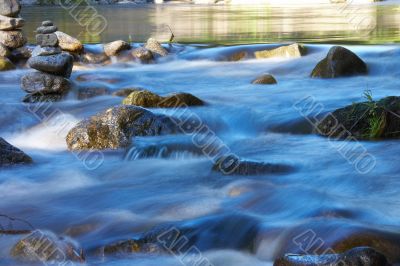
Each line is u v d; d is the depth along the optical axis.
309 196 6.69
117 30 25.19
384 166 7.79
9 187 7.82
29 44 18.86
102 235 6.20
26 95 12.27
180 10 40.12
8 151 8.62
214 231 6.04
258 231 5.83
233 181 7.47
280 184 7.23
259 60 16.42
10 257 5.51
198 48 17.92
